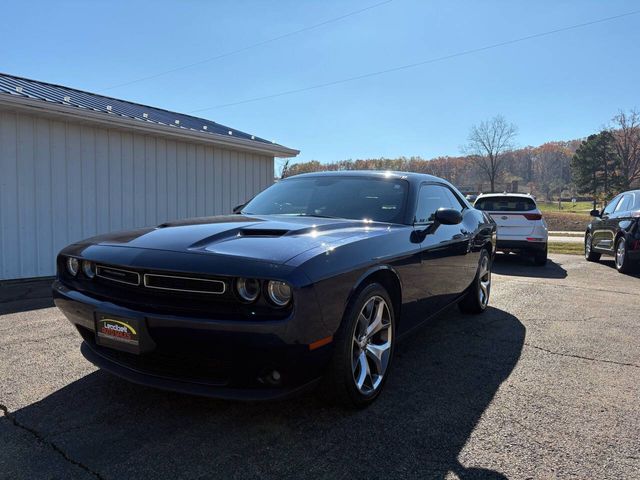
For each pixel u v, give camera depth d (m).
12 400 2.76
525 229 9.24
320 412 2.66
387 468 2.13
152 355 2.38
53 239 7.26
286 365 2.21
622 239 8.34
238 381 2.27
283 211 3.75
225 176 10.15
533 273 8.41
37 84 8.97
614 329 4.48
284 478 2.04
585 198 79.75
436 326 4.58
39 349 3.62
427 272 3.47
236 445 2.30
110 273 2.57
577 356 3.69
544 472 2.11
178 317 2.21
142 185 8.48
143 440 2.34
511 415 2.66
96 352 2.72
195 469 2.10
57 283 2.90
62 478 2.02
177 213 9.13
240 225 2.94
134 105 10.62
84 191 7.61
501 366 3.46
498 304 5.62
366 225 3.21
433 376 3.25
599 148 60.75
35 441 2.32
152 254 2.44
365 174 4.02
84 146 7.58
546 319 4.87
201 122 11.43
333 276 2.36
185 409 2.68
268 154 11.12
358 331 2.71
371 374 2.85
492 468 2.14
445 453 2.26
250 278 2.16
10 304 5.14
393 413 2.67
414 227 3.44
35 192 7.01
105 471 2.08
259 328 2.12
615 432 2.48
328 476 2.06
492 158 53.97
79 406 2.69
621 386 3.09
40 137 7.03
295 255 2.31
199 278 2.24
